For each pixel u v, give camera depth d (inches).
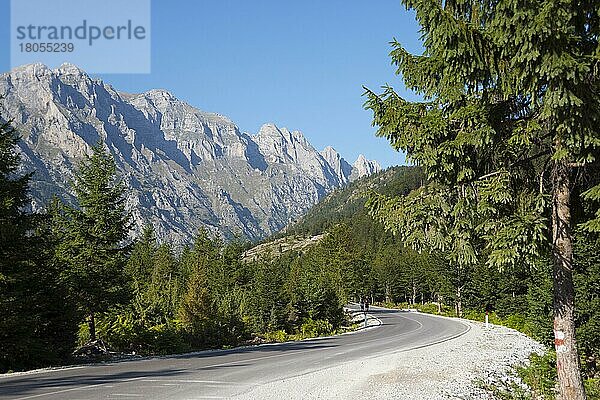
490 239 411.8
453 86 400.5
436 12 366.6
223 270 2407.7
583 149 384.2
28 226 836.6
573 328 408.5
